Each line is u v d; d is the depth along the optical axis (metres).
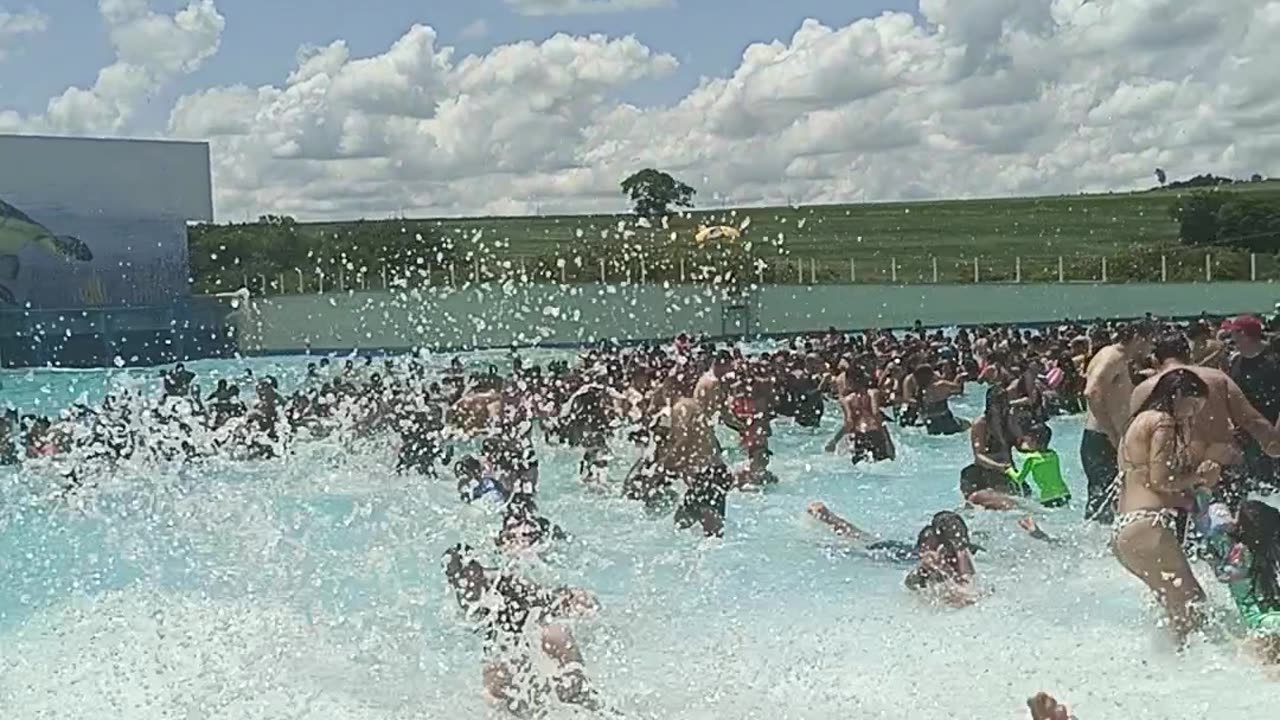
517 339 30.33
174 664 6.59
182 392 13.66
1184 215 47.94
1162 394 6.57
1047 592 7.42
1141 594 7.30
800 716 5.72
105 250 32.91
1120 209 58.25
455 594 6.99
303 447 13.05
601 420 12.55
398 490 11.20
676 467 9.73
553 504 10.41
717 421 11.70
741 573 8.16
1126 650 6.37
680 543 9.05
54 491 11.50
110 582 8.27
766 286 32.78
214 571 8.38
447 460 12.30
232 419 13.20
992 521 9.26
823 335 23.94
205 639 6.96
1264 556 6.19
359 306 32.06
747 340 29.27
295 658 6.61
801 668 6.30
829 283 33.69
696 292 32.00
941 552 7.54
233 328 32.62
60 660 6.75
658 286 31.59
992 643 6.56
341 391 14.04
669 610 7.20
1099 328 21.05
